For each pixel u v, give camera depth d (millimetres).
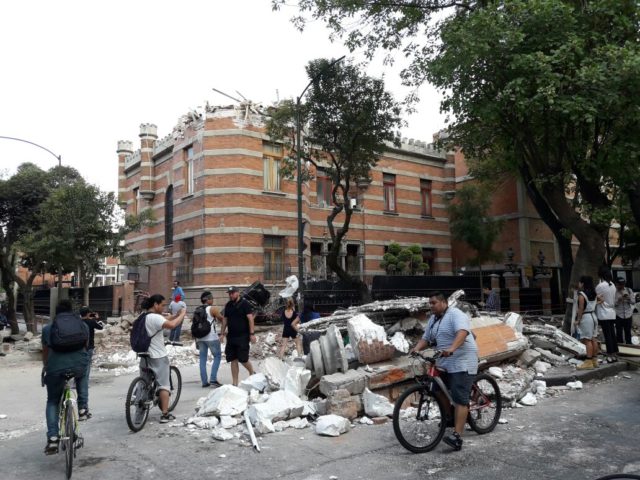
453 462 5324
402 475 5004
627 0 11406
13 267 25219
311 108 16922
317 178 25266
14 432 7031
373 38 14992
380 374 7621
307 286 19234
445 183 30156
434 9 14484
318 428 6359
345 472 5113
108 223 19609
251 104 21375
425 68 13414
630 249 27531
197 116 21828
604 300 10555
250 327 9016
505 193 29297
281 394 7141
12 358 14977
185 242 22203
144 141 26359
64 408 5555
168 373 7230
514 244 28578
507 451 5625
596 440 5980
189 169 22656
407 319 10680
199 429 6707
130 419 6562
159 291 24984
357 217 26266
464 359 5727
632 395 8227
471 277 23672
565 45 10828
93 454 5836
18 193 23297
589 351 9656
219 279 20234
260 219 21000
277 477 5031
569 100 10875
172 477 5094
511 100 11602
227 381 10484
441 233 29797
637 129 11758
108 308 23406
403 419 5902
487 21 11047
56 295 17562
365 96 16953
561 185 13172
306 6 14227
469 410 6012
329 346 7949
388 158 27938
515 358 9414
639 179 13422
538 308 23844
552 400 7992
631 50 10633
